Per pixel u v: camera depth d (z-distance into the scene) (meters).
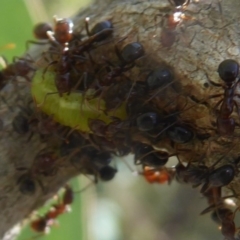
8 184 0.15
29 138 0.15
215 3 0.14
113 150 0.15
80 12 0.15
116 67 0.14
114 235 0.29
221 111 0.14
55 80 0.14
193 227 0.37
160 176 0.16
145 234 0.36
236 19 0.14
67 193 0.17
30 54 0.15
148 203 0.36
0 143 0.15
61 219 0.18
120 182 0.34
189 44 0.14
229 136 0.14
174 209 0.37
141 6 0.14
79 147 0.15
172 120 0.14
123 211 0.35
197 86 0.14
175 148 0.14
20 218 0.15
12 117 0.15
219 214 0.14
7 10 0.17
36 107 0.14
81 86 0.14
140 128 0.14
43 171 0.15
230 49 0.14
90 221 0.18
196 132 0.14
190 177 0.14
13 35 0.17
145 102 0.14
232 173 0.14
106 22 0.14
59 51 0.14
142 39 0.14
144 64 0.14
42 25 0.15
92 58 0.14
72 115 0.14
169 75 0.14
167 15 0.14
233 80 0.13
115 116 0.14
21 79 0.15
